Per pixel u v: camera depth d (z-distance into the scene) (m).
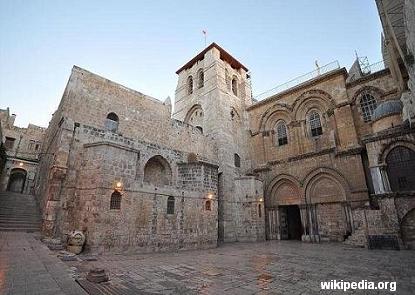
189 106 34.22
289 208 28.34
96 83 19.19
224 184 25.95
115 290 6.79
